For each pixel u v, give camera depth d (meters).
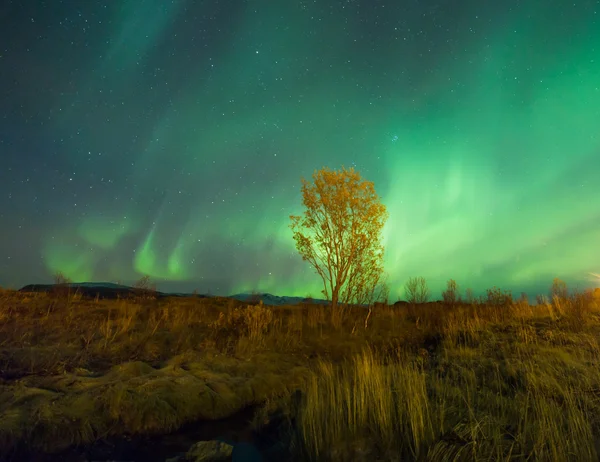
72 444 6.04
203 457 5.77
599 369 7.31
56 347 9.86
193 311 17.00
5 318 12.10
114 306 16.62
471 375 7.47
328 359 11.65
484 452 4.47
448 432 5.00
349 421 5.46
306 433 5.49
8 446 5.62
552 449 4.31
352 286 17.48
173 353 11.00
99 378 8.27
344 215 17.89
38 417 6.27
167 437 6.77
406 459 4.70
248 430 7.14
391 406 5.77
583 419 4.95
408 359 9.67
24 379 7.66
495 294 19.19
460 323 14.37
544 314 14.73
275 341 13.09
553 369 7.43
